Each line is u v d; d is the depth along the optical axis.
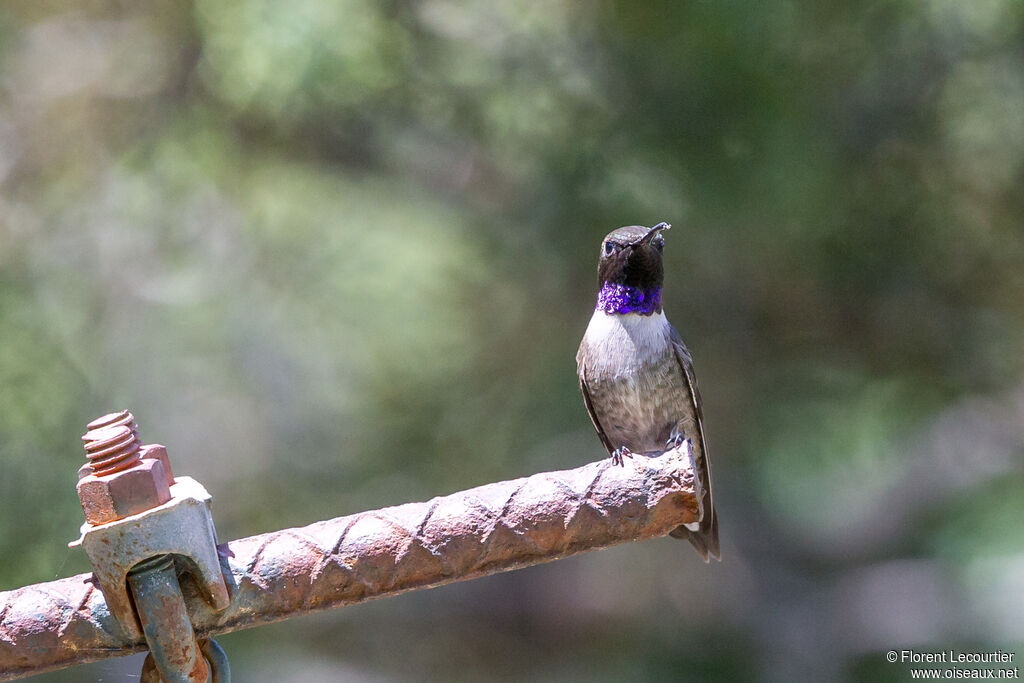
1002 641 15.17
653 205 11.09
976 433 15.99
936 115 11.66
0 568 9.61
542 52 11.41
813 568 15.81
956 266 12.16
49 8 12.40
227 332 13.90
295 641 14.08
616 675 14.64
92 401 11.28
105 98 12.59
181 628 3.55
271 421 13.79
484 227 12.12
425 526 3.79
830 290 12.15
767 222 10.92
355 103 11.71
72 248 12.59
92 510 3.49
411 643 15.77
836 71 11.28
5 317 11.25
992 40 11.70
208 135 12.41
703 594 15.24
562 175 11.09
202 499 3.55
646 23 10.51
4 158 12.50
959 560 15.94
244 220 13.35
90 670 10.10
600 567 15.83
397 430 12.41
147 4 12.33
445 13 11.56
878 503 16.47
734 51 10.33
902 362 12.77
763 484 14.73
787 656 14.93
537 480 3.91
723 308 12.40
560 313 12.13
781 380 13.00
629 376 8.16
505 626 16.12
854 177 11.45
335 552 3.73
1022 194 11.80
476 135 11.72
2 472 10.00
